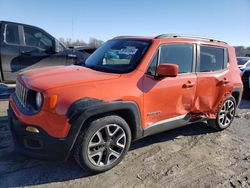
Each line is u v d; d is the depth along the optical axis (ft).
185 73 13.82
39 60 24.38
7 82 23.18
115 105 10.45
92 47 28.66
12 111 11.07
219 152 13.94
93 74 11.40
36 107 9.91
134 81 11.42
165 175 11.31
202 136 16.06
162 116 12.71
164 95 12.50
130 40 13.79
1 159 11.70
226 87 16.20
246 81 28.27
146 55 12.23
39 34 24.62
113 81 10.90
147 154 13.10
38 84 10.16
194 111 14.44
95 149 10.68
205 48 15.17
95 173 10.97
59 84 10.03
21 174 10.69
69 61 26.37
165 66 11.62
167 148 13.96
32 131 9.75
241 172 11.98
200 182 10.98
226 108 16.94
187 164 12.38
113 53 13.37
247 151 14.25
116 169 11.49
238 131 17.42
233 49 17.71
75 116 9.60
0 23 22.57
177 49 13.55
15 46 23.08
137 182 10.66
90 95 10.03
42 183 10.21
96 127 10.32
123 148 11.41
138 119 11.52
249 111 22.79
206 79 14.76
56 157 9.87
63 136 9.64
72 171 11.12
